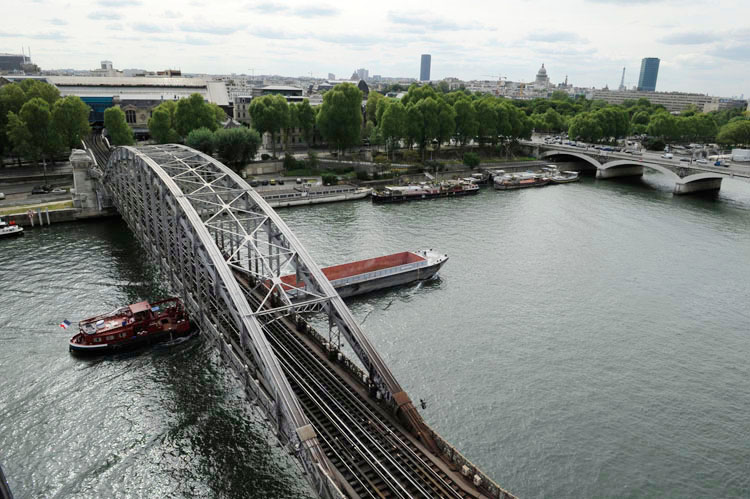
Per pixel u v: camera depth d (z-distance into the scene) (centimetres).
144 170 7362
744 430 5338
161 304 7044
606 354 6612
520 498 4419
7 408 5244
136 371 5869
